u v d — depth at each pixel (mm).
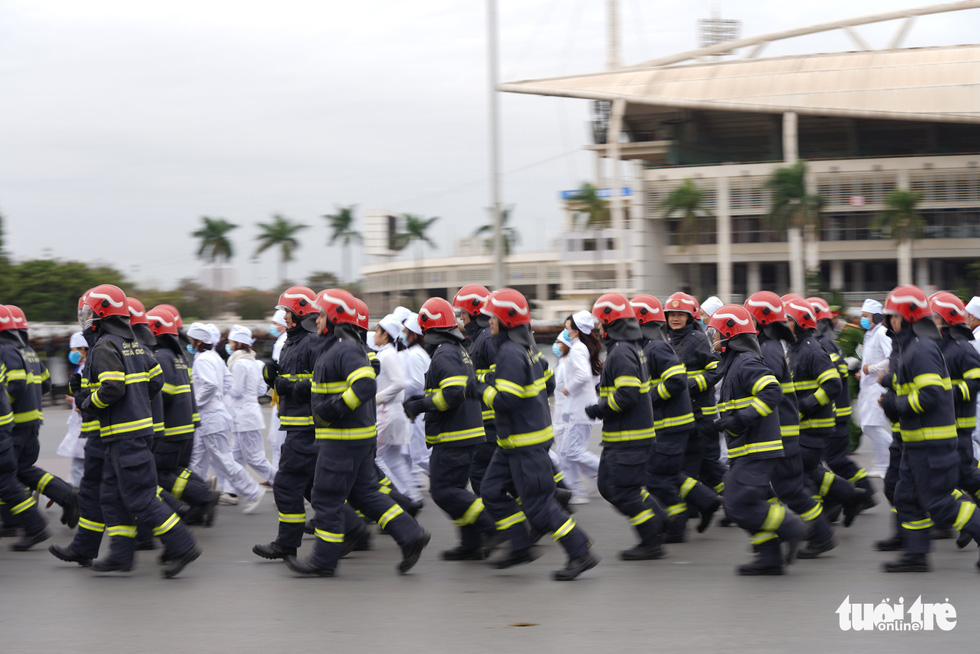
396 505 7309
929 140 66750
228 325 40031
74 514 8875
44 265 57156
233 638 5582
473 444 7898
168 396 8859
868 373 11617
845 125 68000
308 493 7852
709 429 7242
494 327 7105
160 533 7113
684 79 68938
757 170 67562
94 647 5426
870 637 5531
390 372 9617
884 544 8094
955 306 7820
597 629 5727
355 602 6438
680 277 74438
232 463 10227
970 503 7137
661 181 70000
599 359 10547
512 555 7316
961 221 64750
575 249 75500
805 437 8781
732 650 5293
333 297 7039
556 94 70312
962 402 7859
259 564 7738
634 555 7840
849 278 70312
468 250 88875
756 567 7191
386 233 93812
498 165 19359
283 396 7746
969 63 64250
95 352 7004
